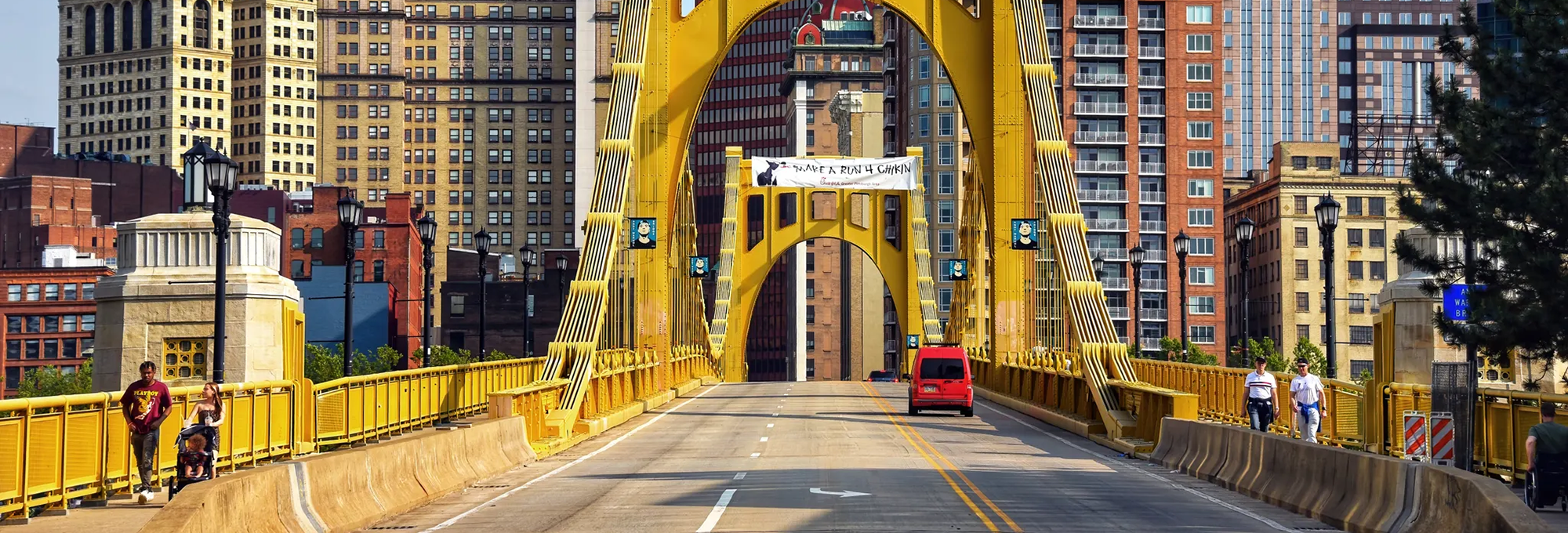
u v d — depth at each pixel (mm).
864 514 19266
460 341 157375
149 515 18109
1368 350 138375
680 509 20250
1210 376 39062
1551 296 25969
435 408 36406
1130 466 29719
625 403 48062
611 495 22797
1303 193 140250
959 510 19828
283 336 29375
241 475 15625
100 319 31000
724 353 99438
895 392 71000
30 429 17266
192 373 30781
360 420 29812
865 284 192125
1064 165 47375
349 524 18266
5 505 16688
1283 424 33594
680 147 53125
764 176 63688
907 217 106500
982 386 64562
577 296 43406
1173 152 143875
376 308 127750
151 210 173750
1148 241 144000
